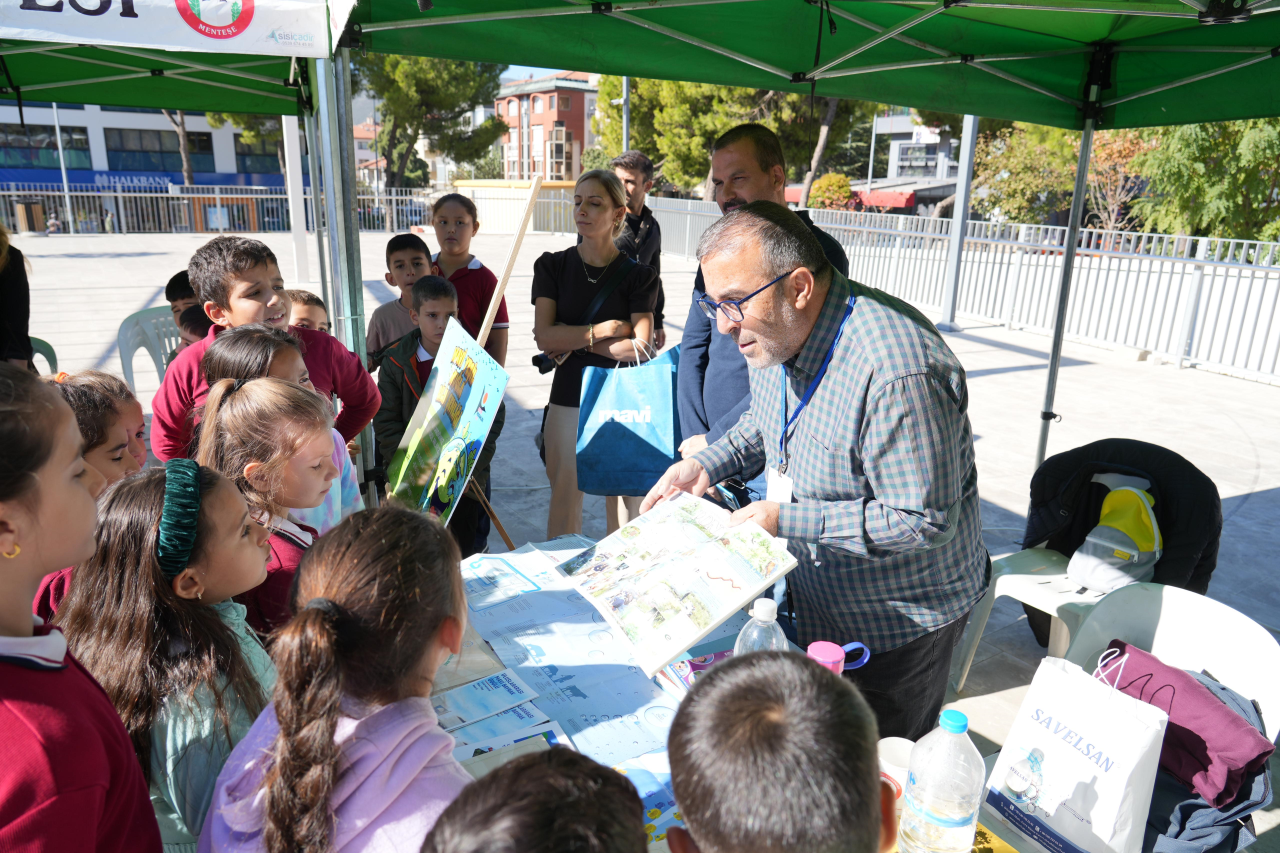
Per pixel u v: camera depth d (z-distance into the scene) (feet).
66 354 26.25
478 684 5.66
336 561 3.66
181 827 4.47
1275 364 26.55
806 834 2.66
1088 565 9.54
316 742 3.26
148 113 100.83
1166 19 10.56
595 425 10.41
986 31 11.48
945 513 6.00
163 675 4.20
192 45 6.61
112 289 39.93
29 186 89.30
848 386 6.06
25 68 14.62
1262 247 27.27
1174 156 64.28
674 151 72.08
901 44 11.37
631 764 4.93
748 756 2.75
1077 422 22.04
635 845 2.63
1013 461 18.90
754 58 10.84
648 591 5.72
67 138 97.40
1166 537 9.45
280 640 3.35
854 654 6.70
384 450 11.41
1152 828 6.13
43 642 3.31
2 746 3.00
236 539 4.51
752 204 6.05
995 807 5.62
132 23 6.45
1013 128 88.33
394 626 3.52
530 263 54.90
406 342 11.41
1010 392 25.09
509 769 2.75
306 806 3.24
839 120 65.10
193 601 4.43
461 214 14.20
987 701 10.26
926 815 4.46
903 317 6.06
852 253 45.57
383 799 3.34
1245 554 14.39
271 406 5.61
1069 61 12.26
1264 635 6.61
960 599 6.77
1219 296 27.84
